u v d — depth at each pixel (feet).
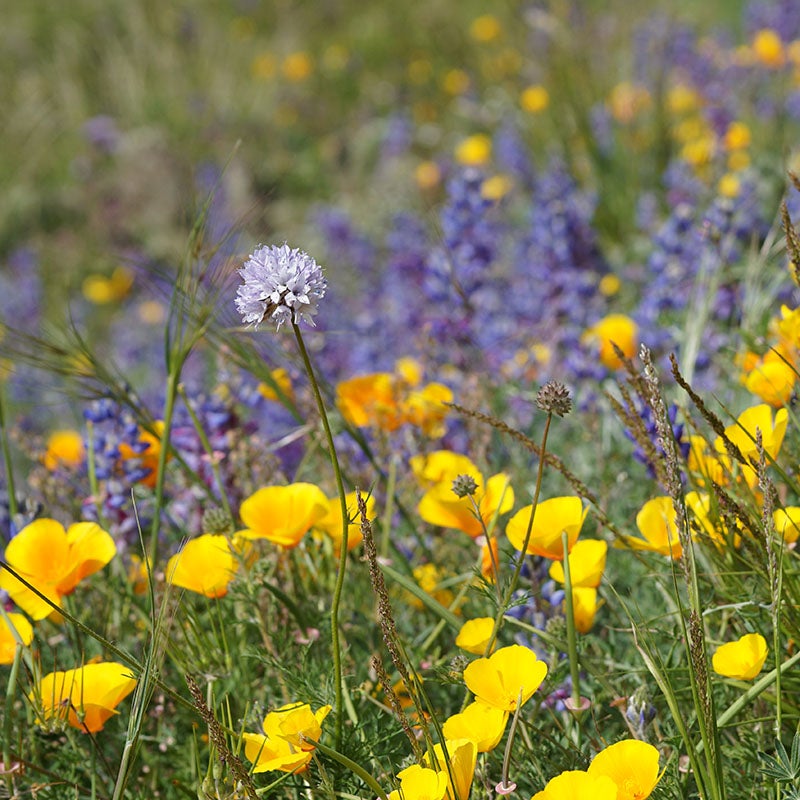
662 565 5.74
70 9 24.20
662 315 7.32
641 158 11.98
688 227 7.36
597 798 5.04
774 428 5.49
